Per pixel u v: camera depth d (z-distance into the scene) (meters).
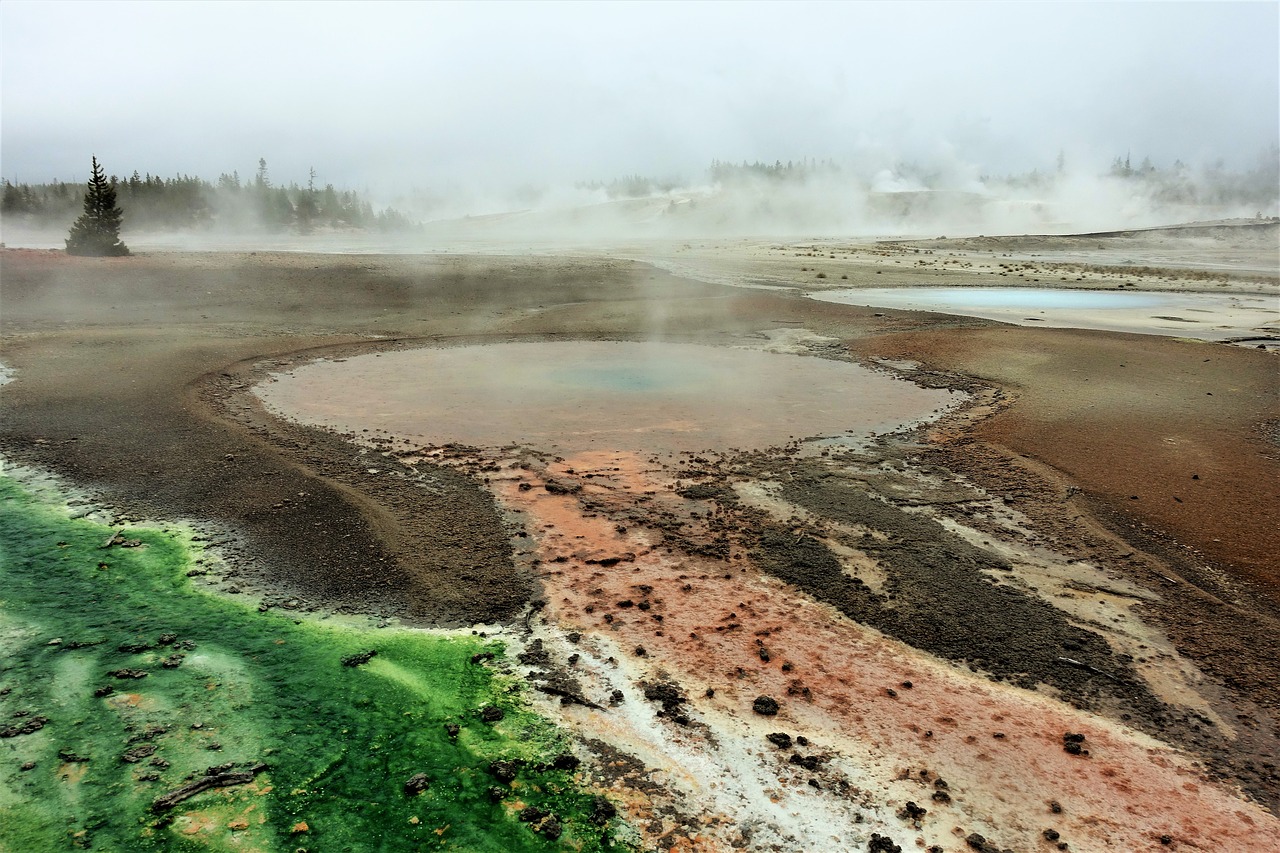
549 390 14.65
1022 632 6.67
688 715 5.48
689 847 4.39
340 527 8.30
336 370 16.09
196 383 14.34
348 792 4.72
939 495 9.66
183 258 29.02
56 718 5.25
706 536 8.38
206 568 7.39
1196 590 7.41
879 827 4.57
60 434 11.09
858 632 6.61
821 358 18.08
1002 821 4.64
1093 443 11.53
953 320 22.78
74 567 7.34
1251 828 4.65
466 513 8.79
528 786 4.82
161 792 4.64
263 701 5.52
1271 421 12.61
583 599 7.00
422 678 5.84
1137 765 5.15
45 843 4.24
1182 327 22.05
